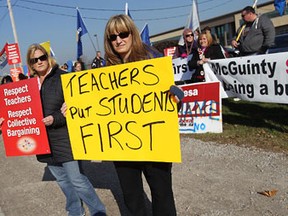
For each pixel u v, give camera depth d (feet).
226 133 13.17
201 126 14.06
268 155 10.03
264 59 11.68
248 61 12.19
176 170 9.95
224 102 19.11
